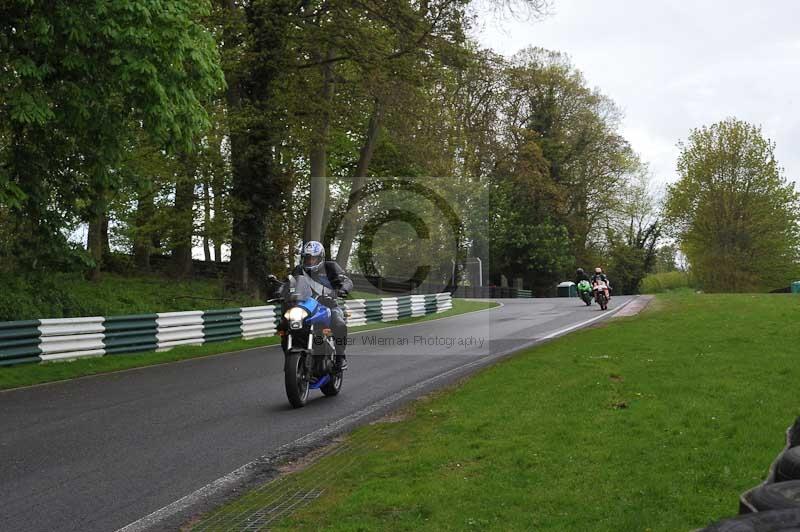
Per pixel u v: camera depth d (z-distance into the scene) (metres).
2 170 14.41
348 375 12.67
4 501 5.84
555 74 56.53
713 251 55.00
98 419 9.03
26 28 13.93
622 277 70.81
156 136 15.14
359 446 7.36
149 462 6.98
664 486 5.14
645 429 6.75
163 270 36.34
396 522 4.83
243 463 6.94
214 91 15.81
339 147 34.88
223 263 38.97
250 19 24.97
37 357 13.63
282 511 5.38
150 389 11.41
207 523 5.25
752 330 13.99
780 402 7.54
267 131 25.20
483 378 10.82
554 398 8.58
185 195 27.53
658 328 15.76
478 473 5.86
